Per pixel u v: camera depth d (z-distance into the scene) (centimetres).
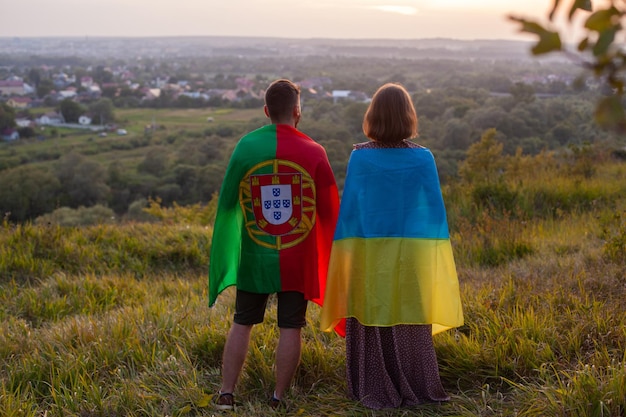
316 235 335
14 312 554
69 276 659
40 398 363
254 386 356
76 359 388
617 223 668
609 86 108
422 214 322
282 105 331
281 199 326
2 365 405
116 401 340
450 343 374
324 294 332
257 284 326
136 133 11494
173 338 416
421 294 323
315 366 368
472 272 585
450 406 323
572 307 423
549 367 343
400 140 326
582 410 280
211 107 16025
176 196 5344
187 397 341
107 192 5159
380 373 331
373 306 321
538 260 582
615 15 102
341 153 4503
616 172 1166
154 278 705
